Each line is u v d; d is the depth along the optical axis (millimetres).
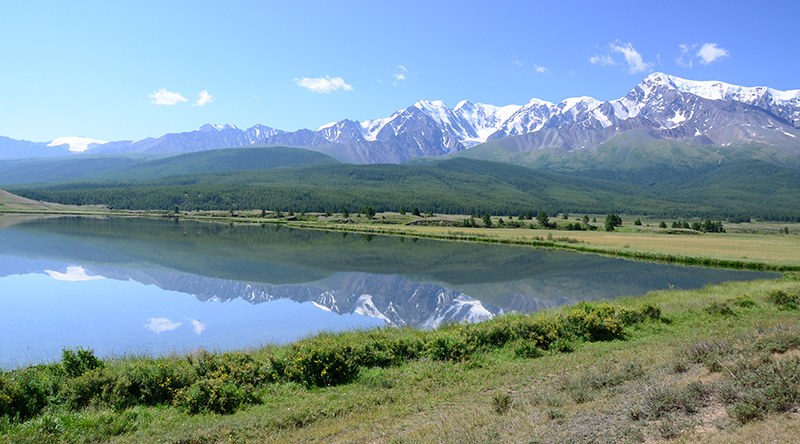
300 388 14414
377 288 44156
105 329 29172
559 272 53594
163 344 25609
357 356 16828
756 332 14992
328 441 10359
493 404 11523
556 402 11180
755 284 36562
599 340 19750
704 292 33188
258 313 33812
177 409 12625
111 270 51656
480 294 41125
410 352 18078
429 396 13281
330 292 42000
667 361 14062
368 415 11859
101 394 12805
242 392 13438
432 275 51656
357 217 174125
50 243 74750
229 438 10680
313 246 79688
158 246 73938
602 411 9836
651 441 8039
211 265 56188
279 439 10555
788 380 8820
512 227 143000
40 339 26797
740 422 7988
